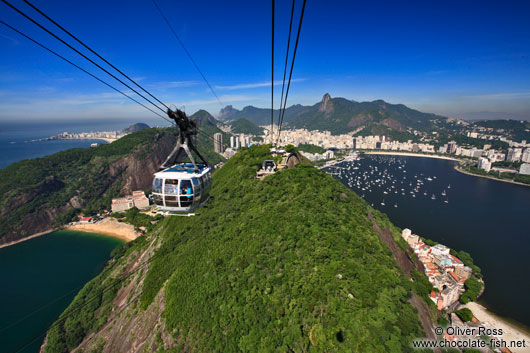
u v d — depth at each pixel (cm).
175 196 1667
